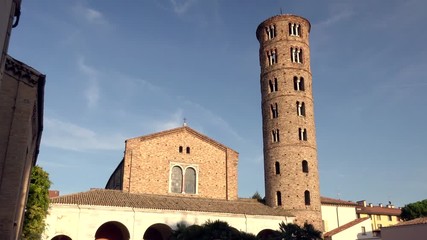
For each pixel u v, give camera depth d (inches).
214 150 2623.0
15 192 939.3
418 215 3437.5
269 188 2532.0
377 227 3971.5
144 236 2251.5
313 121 2674.7
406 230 2267.5
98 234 2135.8
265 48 2812.5
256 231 2256.4
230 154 2640.3
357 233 2849.4
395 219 4094.5
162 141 2498.8
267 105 2694.4
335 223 3120.1
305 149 2536.9
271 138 2613.2
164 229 2209.6
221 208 2274.9
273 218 2315.5
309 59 2802.7
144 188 2363.4
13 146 964.0
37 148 1488.7
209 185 2536.9
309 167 2516.0
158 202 2186.3
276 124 2605.8
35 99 1039.0
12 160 954.1
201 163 2556.6
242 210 2310.5
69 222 1895.9
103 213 1975.9
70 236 1876.2
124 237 2126.0
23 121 986.7
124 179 2332.7
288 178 2468.0
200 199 2405.3
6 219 917.2
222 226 1533.0
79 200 1987.0
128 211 2028.8
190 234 1514.5
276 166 2549.2
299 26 2805.1
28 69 1005.8
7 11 644.1
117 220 1994.3
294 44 2736.2
